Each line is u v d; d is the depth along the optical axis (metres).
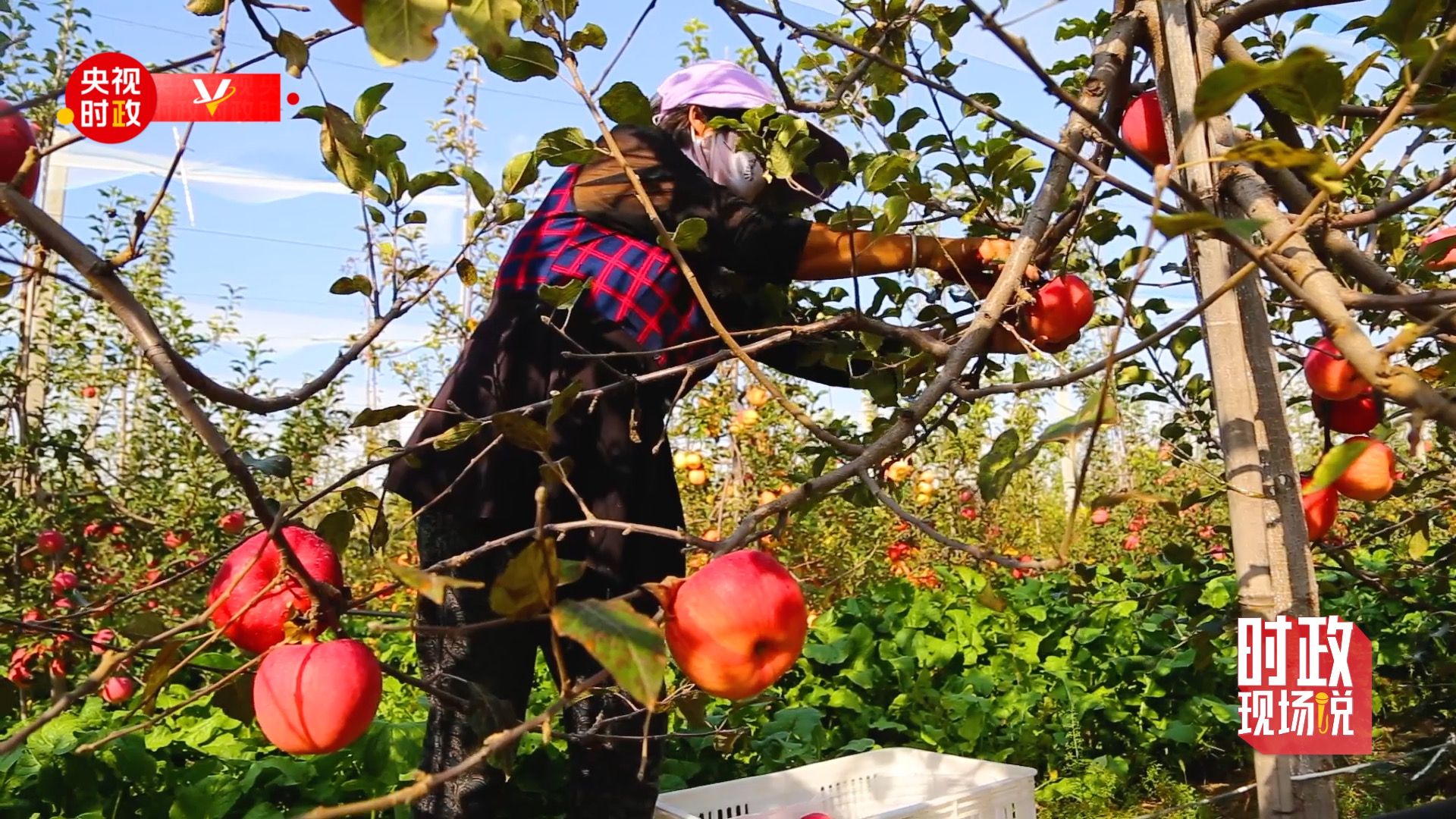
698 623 1.12
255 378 6.59
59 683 1.82
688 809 3.03
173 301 6.86
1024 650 5.41
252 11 1.36
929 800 3.01
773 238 1.88
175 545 5.32
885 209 1.71
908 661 5.09
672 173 1.97
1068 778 4.55
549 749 3.39
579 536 2.01
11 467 4.75
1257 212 1.36
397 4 1.01
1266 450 1.49
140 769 3.28
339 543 1.53
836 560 5.94
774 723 4.32
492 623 1.05
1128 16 1.85
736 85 2.20
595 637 0.82
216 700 1.36
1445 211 2.44
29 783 3.16
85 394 6.50
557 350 2.04
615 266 2.05
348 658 1.22
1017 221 2.27
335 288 1.62
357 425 1.62
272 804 3.35
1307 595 1.45
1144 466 8.36
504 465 1.99
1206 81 0.84
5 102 1.25
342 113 1.52
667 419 1.90
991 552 1.12
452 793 1.98
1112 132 1.21
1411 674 4.84
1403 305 1.14
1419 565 3.66
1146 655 4.96
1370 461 1.84
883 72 2.21
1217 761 4.98
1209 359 1.56
